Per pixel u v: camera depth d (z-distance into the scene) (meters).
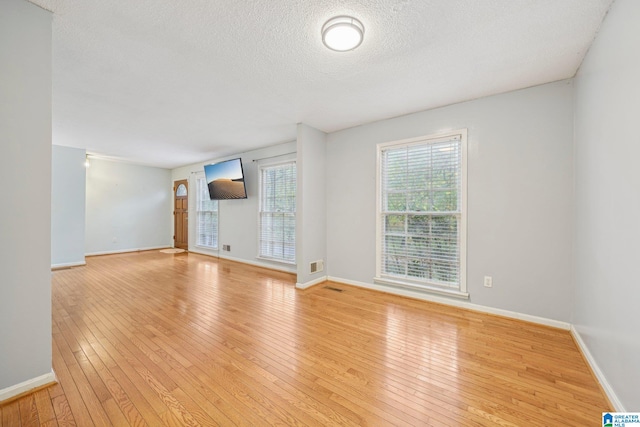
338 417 1.45
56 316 2.79
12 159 1.50
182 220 7.36
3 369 1.50
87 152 5.54
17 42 1.50
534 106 2.59
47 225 1.64
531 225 2.61
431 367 1.91
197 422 1.41
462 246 2.98
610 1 1.52
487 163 2.83
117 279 4.27
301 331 2.47
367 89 2.66
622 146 1.43
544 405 1.54
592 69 1.89
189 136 4.36
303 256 3.76
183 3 1.53
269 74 2.35
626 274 1.39
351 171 3.90
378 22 1.69
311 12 1.60
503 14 1.63
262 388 1.68
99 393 1.62
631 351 1.34
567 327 2.45
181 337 2.34
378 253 3.64
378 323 2.64
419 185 3.31
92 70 2.28
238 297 3.42
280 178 4.95
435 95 2.80
